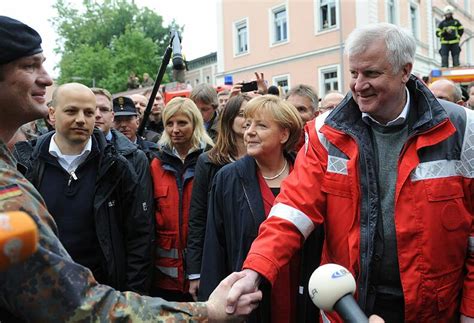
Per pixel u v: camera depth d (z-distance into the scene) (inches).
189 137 123.3
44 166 101.6
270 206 90.3
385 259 69.3
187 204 120.5
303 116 140.3
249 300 59.4
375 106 68.0
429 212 66.4
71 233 99.1
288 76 839.7
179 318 46.6
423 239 66.4
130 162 110.8
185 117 122.3
